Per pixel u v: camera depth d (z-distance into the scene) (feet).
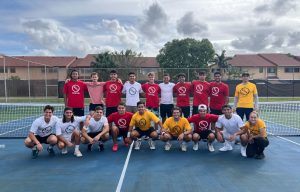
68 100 30.45
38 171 21.49
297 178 19.80
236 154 26.25
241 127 26.16
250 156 25.11
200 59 163.53
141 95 34.88
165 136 27.40
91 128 27.35
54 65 168.86
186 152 27.02
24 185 18.67
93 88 31.35
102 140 27.53
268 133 37.65
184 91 32.09
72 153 26.76
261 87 88.74
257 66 174.50
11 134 37.45
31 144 25.05
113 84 31.55
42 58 174.50
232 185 18.51
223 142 27.63
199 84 31.63
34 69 163.94
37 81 101.24
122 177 20.07
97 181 19.30
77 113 30.55
